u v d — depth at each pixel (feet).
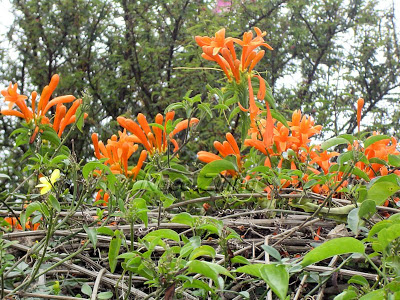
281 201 2.09
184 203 2.05
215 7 6.34
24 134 2.04
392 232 1.09
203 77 5.43
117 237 1.42
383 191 1.70
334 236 1.82
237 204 2.18
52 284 1.63
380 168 2.14
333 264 1.59
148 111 6.44
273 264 1.03
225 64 1.97
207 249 1.21
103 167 1.51
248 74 1.92
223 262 1.55
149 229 1.82
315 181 1.82
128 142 2.10
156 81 6.48
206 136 5.38
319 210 1.72
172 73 6.24
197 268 1.11
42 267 1.65
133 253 1.25
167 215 1.90
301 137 2.19
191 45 5.49
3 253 1.46
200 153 2.19
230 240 1.77
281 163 2.15
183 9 6.16
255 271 1.07
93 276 1.63
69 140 5.76
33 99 2.02
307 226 1.85
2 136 6.45
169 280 1.18
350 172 1.68
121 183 1.78
